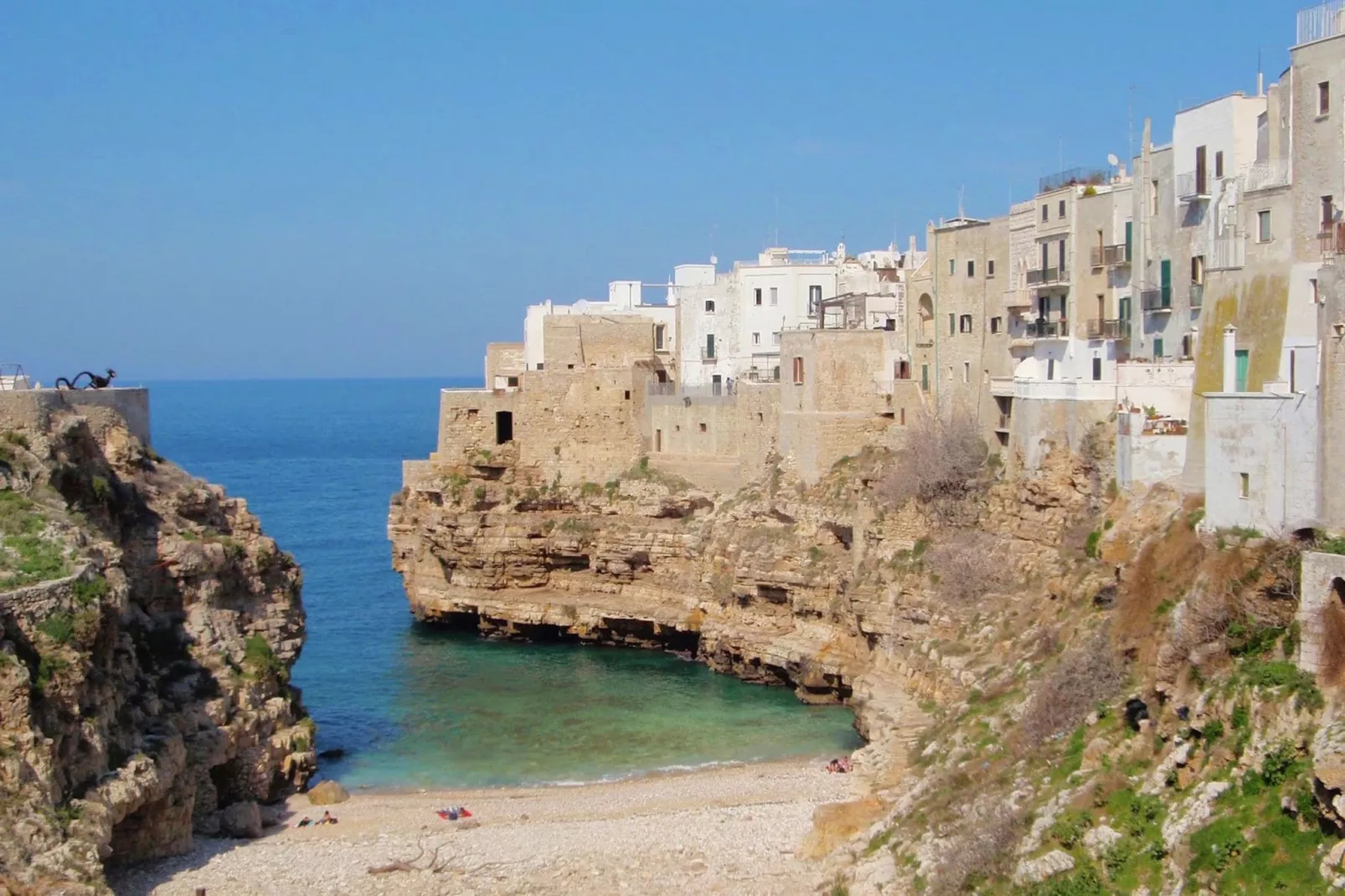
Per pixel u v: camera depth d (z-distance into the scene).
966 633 69.94
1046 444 68.88
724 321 124.25
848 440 92.12
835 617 85.75
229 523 70.94
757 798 63.19
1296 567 37.81
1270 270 48.75
